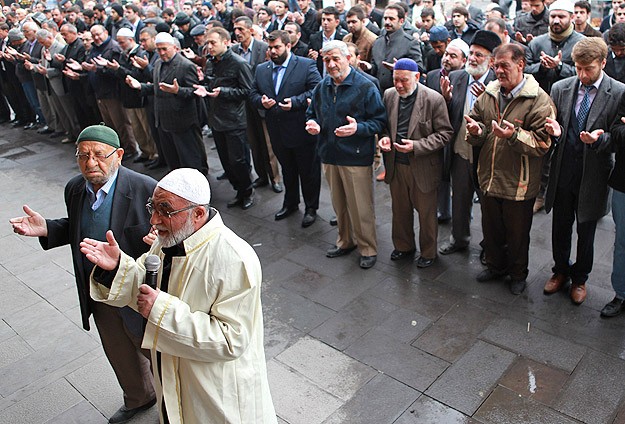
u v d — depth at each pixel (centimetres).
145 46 675
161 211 203
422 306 408
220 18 972
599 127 350
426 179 429
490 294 416
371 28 747
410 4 939
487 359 349
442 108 416
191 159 622
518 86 361
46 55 812
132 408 325
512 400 317
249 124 607
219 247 204
